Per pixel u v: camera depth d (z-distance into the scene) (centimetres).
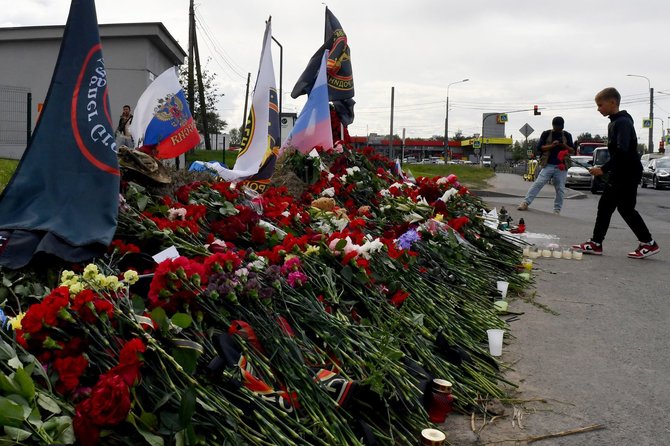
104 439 222
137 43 1850
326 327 333
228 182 593
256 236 447
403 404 308
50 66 1872
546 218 1242
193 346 255
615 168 805
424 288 464
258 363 284
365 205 721
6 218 362
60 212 361
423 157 9975
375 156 947
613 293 622
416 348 363
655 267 757
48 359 243
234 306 305
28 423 206
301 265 379
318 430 275
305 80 954
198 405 244
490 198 2081
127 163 484
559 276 700
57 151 376
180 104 581
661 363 425
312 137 844
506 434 320
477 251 665
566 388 380
